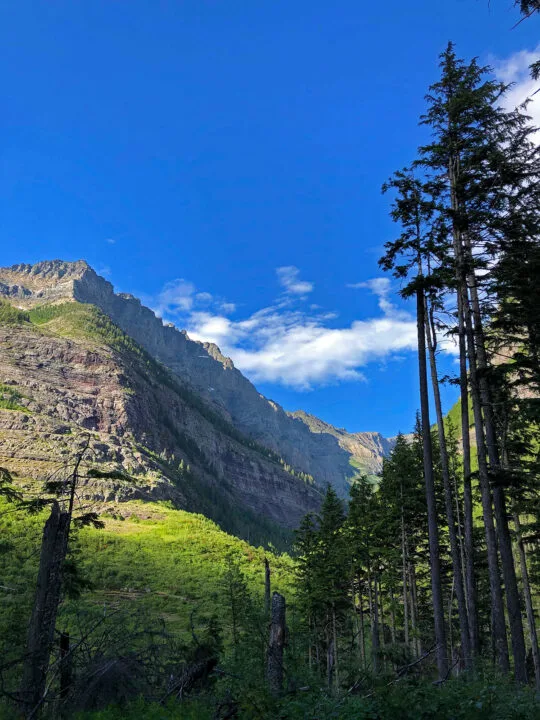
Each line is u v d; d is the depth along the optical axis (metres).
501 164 17.55
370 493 34.66
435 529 17.31
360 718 7.59
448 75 19.78
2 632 13.66
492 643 22.75
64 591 12.80
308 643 21.09
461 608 16.94
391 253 18.94
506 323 17.14
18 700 8.92
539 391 16.81
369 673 10.56
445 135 19.58
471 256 18.22
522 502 19.08
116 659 10.29
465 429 17.16
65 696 9.81
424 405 18.42
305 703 8.24
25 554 44.09
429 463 17.97
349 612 37.03
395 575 30.59
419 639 28.70
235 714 8.95
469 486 17.42
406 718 8.18
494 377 16.55
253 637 16.98
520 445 19.98
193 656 12.09
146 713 8.68
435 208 18.08
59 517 11.01
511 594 15.48
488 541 15.77
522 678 14.41
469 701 8.63
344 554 32.28
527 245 17.08
